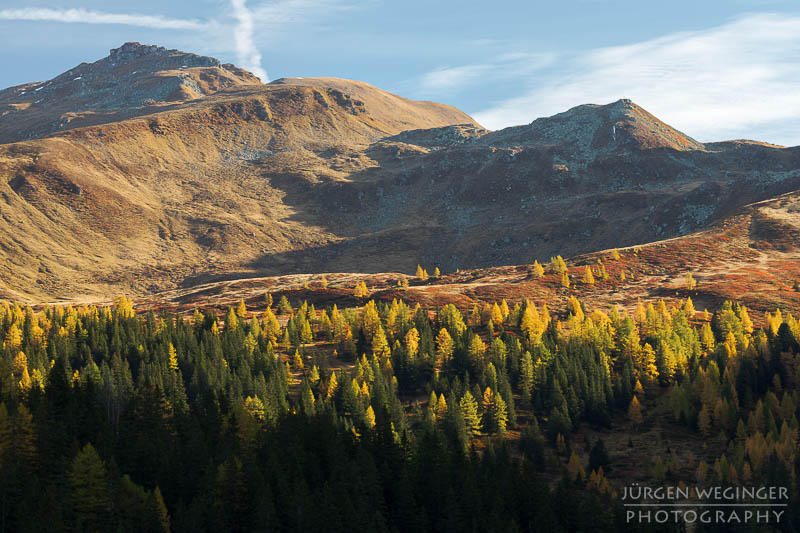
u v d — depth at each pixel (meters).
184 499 84.56
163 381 128.75
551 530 86.75
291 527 81.12
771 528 92.06
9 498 74.69
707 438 131.25
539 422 138.25
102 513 76.81
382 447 101.00
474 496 88.00
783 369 145.75
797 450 109.62
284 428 103.19
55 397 97.44
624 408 146.25
